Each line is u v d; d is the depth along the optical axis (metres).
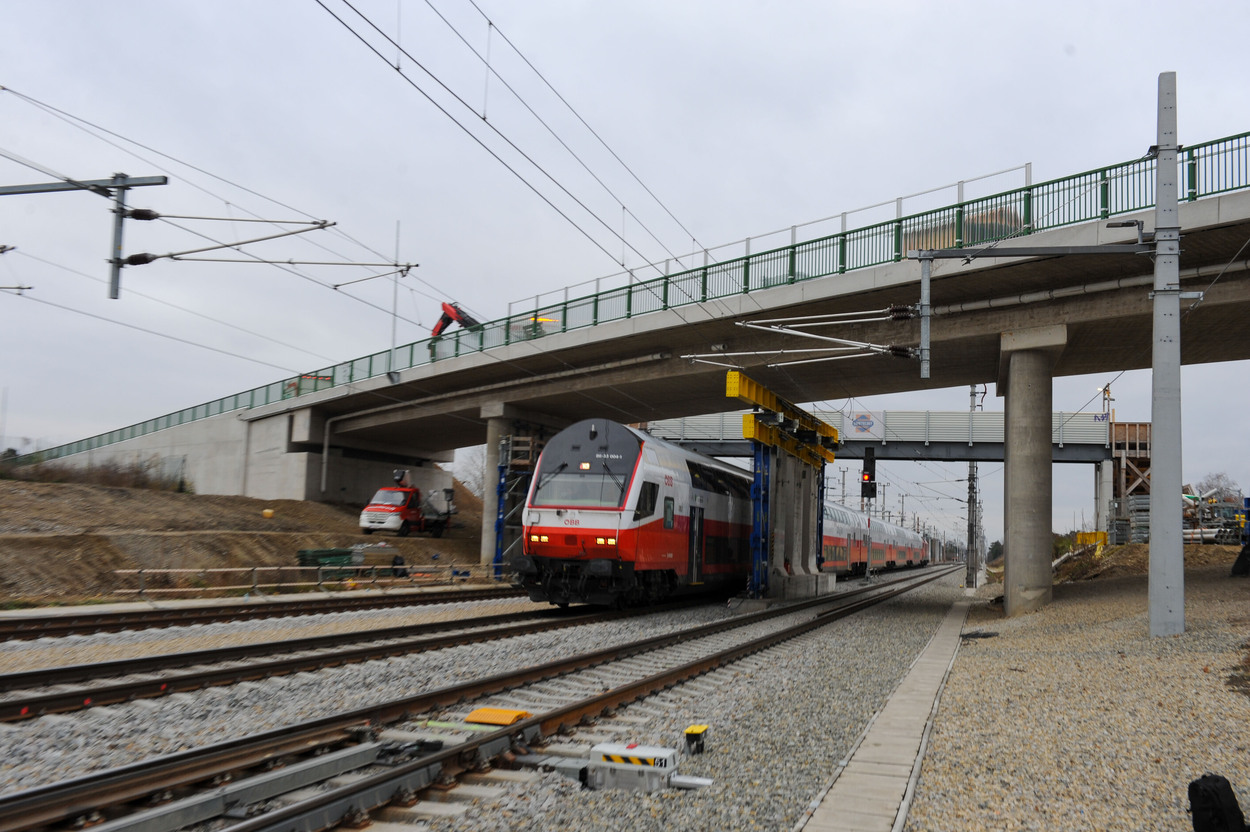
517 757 7.25
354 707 9.34
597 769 6.84
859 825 5.87
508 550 37.25
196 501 37.62
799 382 31.06
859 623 21.44
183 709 8.94
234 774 6.46
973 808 6.24
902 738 8.43
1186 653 12.66
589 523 20.34
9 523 25.92
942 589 43.97
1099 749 7.82
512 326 32.66
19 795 5.18
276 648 12.98
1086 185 19.55
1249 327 22.17
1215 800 5.38
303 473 46.78
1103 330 22.81
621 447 21.09
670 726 8.79
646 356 30.84
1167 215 15.61
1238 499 42.69
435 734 7.96
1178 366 15.42
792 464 31.39
